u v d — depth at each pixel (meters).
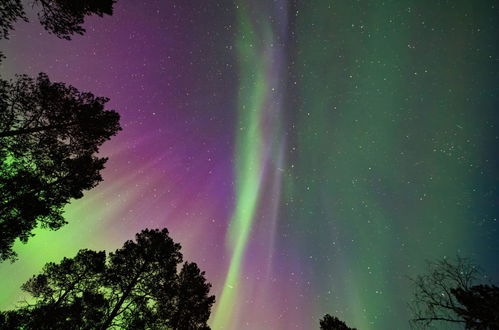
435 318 7.46
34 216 7.15
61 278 10.05
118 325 8.95
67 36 6.12
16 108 6.62
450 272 7.75
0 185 6.95
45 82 6.76
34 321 7.99
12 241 7.11
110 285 9.75
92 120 7.36
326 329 11.92
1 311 8.01
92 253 10.41
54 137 7.30
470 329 6.81
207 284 12.32
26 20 5.34
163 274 10.22
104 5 5.91
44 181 7.66
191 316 11.46
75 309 8.45
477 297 6.64
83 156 7.98
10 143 6.82
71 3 5.70
